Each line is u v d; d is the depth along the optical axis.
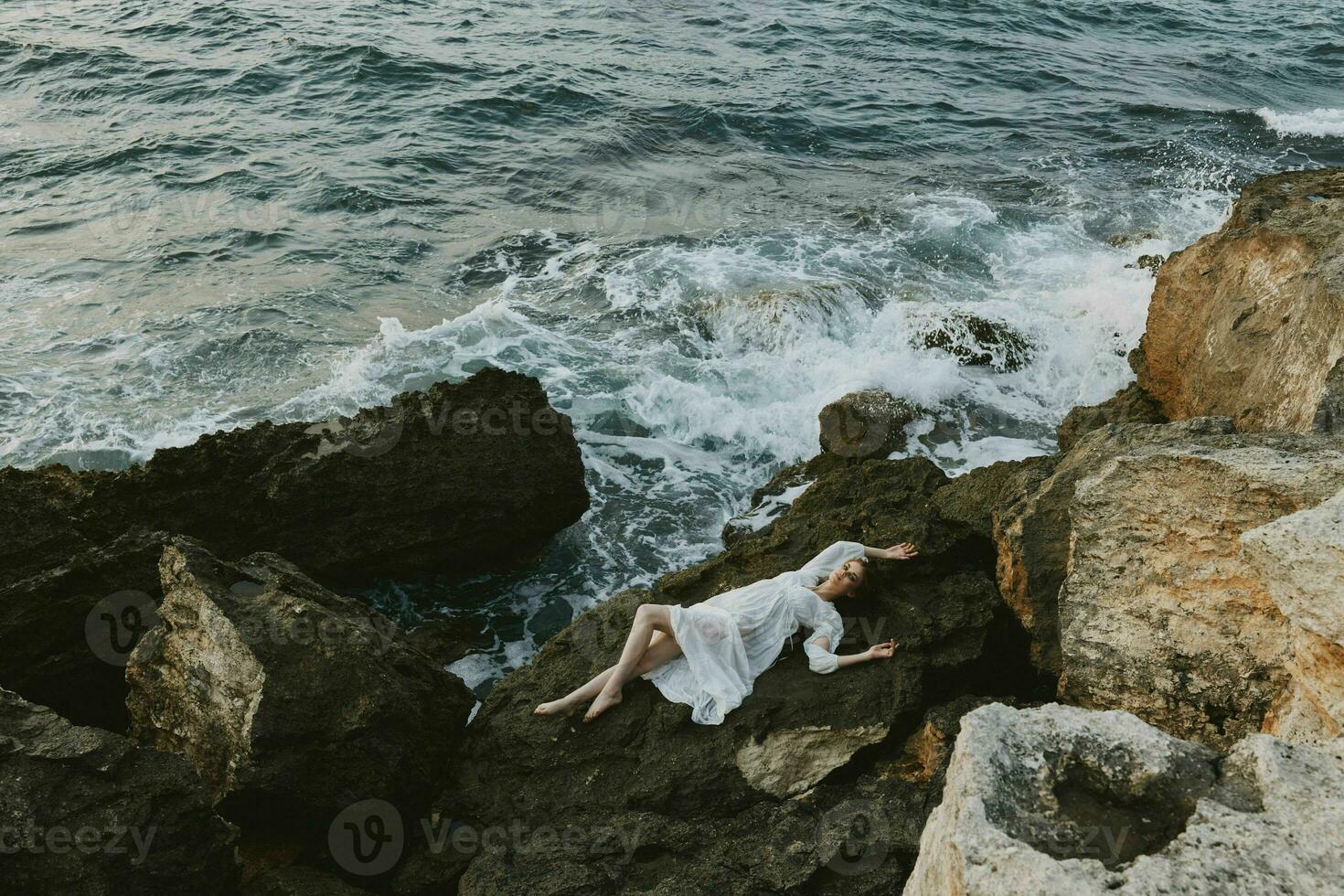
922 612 6.42
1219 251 8.56
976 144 18.94
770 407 10.78
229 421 9.89
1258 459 4.88
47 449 9.23
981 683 6.26
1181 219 15.62
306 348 11.30
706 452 10.31
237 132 17.45
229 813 5.18
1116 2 30.34
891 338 11.80
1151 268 13.36
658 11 26.39
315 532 7.83
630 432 10.43
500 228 14.71
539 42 23.09
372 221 14.62
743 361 11.45
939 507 7.52
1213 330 8.32
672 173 16.97
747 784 5.44
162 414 9.91
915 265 13.85
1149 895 2.78
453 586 8.37
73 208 14.70
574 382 10.87
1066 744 3.40
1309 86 23.98
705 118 19.05
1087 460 6.30
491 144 17.52
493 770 5.71
